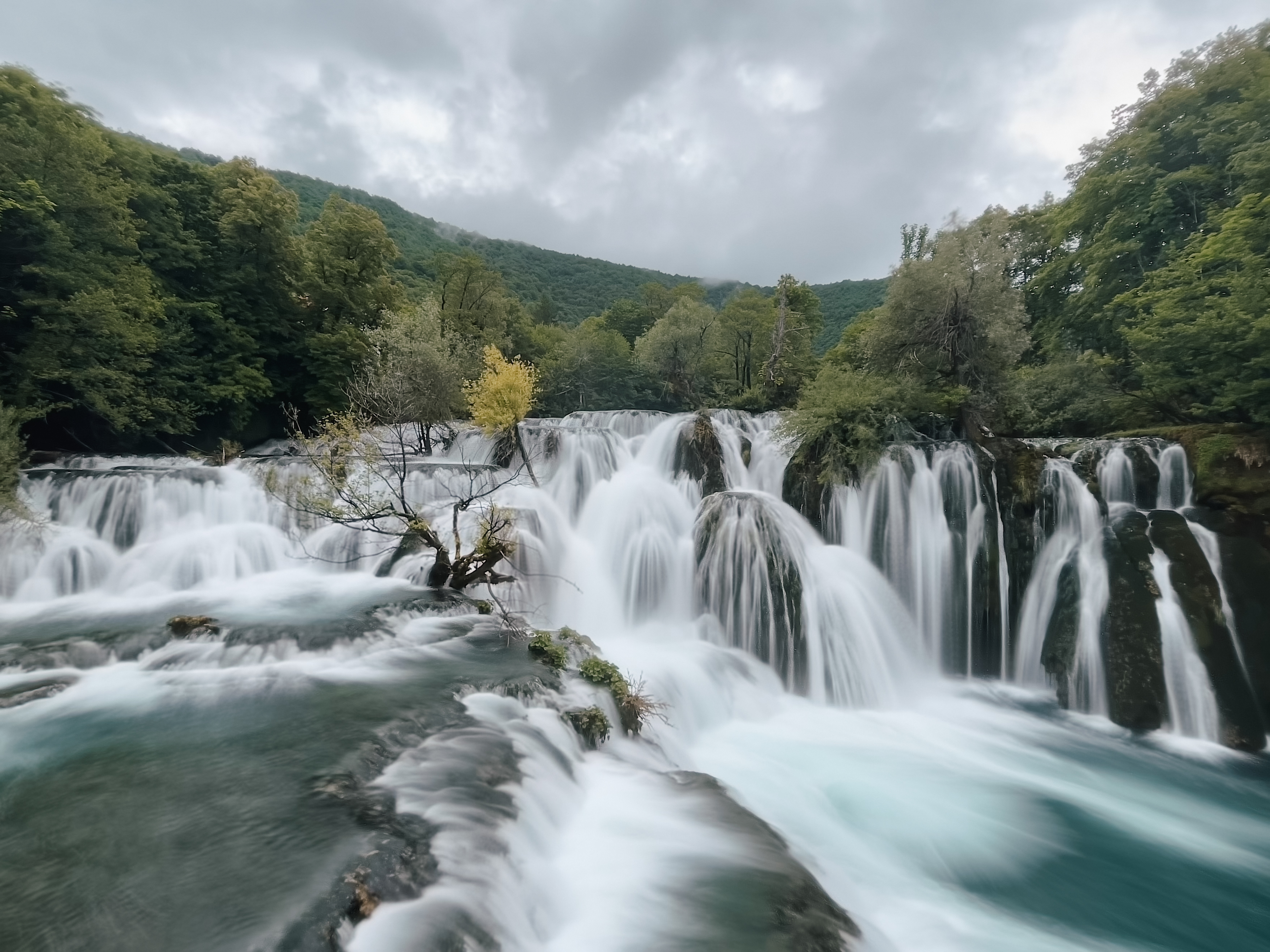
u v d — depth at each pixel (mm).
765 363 43719
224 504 15398
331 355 29656
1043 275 26844
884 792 8742
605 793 6719
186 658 8477
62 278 17516
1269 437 12305
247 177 28297
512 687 7875
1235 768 9797
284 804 5008
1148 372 15531
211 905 3773
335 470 13344
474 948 3854
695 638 13391
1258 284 12570
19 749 6012
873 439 15445
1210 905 6688
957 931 6086
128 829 4652
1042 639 13164
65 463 20000
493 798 5477
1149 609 11484
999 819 8203
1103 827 8125
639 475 19125
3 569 11969
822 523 15562
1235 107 18281
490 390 18859
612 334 53562
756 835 6059
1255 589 11047
